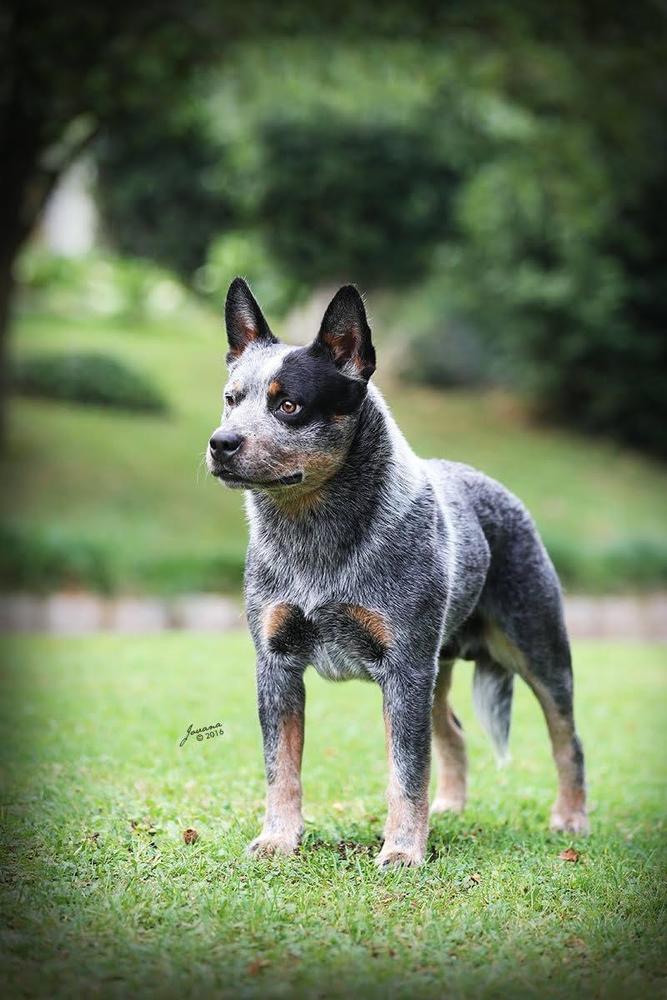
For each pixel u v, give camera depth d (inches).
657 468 954.1
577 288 915.4
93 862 227.5
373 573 225.8
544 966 184.9
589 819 279.9
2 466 796.0
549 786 314.7
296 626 230.4
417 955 187.8
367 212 1037.8
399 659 227.5
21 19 615.8
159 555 644.7
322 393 221.3
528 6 645.9
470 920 201.6
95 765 306.0
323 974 179.3
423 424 972.6
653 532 780.6
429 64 685.3
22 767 303.9
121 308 1206.9
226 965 181.2
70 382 947.3
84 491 768.3
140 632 581.0
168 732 347.6
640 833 268.7
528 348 969.5
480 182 942.4
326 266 1054.4
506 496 266.2
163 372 1052.5
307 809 273.6
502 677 274.7
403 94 795.4
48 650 502.9
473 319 1042.1
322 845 240.5
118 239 1286.9
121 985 173.3
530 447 947.3
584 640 610.2
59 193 1407.5
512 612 261.4
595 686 465.1
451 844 247.8
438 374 1060.5
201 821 255.6
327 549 226.1
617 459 956.0
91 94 651.5
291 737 235.3
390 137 1012.5
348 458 224.8
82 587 623.5
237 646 518.9
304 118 1007.0
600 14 676.1
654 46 685.9
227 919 199.2
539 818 279.3
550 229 920.9
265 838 232.4
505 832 261.9
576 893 218.7
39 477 784.9
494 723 274.8
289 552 228.2
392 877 219.3
